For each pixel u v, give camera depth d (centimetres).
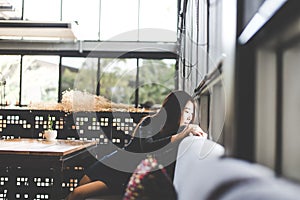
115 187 271
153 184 173
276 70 137
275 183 87
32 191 512
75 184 557
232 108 170
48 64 845
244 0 178
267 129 145
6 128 679
